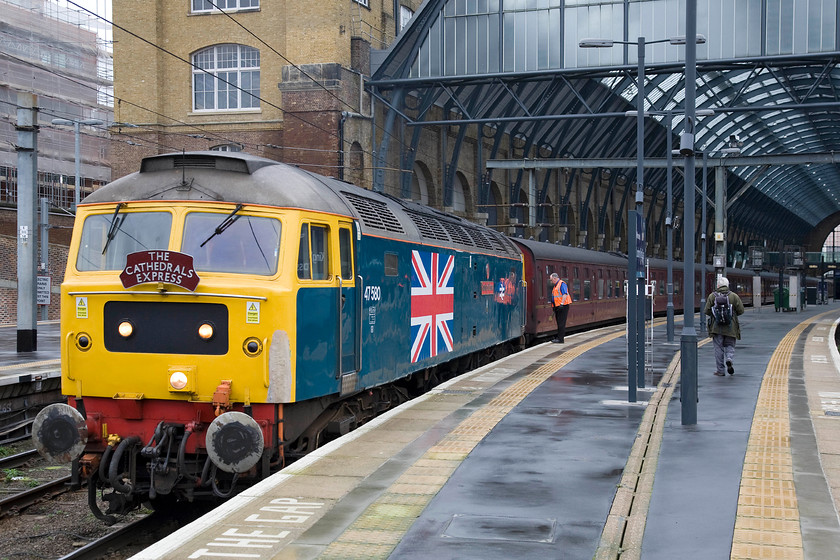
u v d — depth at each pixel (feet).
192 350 36.06
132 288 36.24
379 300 46.11
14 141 191.11
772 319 154.92
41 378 62.80
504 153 187.73
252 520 27.61
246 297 35.73
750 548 24.84
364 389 44.57
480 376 63.46
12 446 57.47
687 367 43.98
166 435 35.83
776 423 44.11
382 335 46.75
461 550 24.79
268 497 30.19
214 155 38.09
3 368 67.21
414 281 52.49
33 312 82.89
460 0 142.31
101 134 215.10
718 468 34.27
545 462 35.45
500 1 140.15
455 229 64.54
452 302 61.72
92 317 36.99
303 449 39.96
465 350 65.92
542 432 41.65
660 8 135.74
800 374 64.85
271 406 35.88
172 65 150.20
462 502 29.66
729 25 132.67
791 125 254.27
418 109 153.58
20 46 198.08
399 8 159.43
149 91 149.69
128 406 36.37
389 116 144.46
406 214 53.47
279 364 35.68
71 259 38.22
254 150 147.54
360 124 142.00
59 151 203.21
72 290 37.19
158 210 37.65
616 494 30.68
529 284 104.53
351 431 43.39
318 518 27.81
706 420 45.01
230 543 25.41
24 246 82.69
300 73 137.39
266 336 35.68
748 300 263.70
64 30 212.23
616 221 253.03
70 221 162.30
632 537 25.90
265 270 36.52
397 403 55.36
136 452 36.45
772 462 35.29
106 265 37.73
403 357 50.70
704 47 134.10
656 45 136.56
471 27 142.20
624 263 156.97
